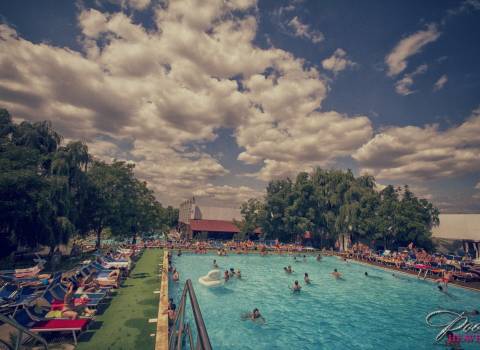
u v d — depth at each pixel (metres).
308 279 23.89
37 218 19.97
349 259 36.78
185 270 25.77
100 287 14.49
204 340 1.65
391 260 31.84
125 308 12.28
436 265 29.53
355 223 46.16
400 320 15.58
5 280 15.02
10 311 10.37
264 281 23.64
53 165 23.38
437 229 47.19
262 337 12.77
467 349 12.29
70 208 24.19
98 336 9.41
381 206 46.00
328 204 53.91
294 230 50.97
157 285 16.55
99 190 30.59
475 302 19.23
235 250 39.34
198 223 59.81
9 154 20.19
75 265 21.58
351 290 21.92
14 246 21.50
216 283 20.55
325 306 17.69
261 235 57.91
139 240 48.47
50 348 8.37
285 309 16.73
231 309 16.05
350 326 14.52
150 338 9.38
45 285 13.98
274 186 55.69
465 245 43.50
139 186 39.88
